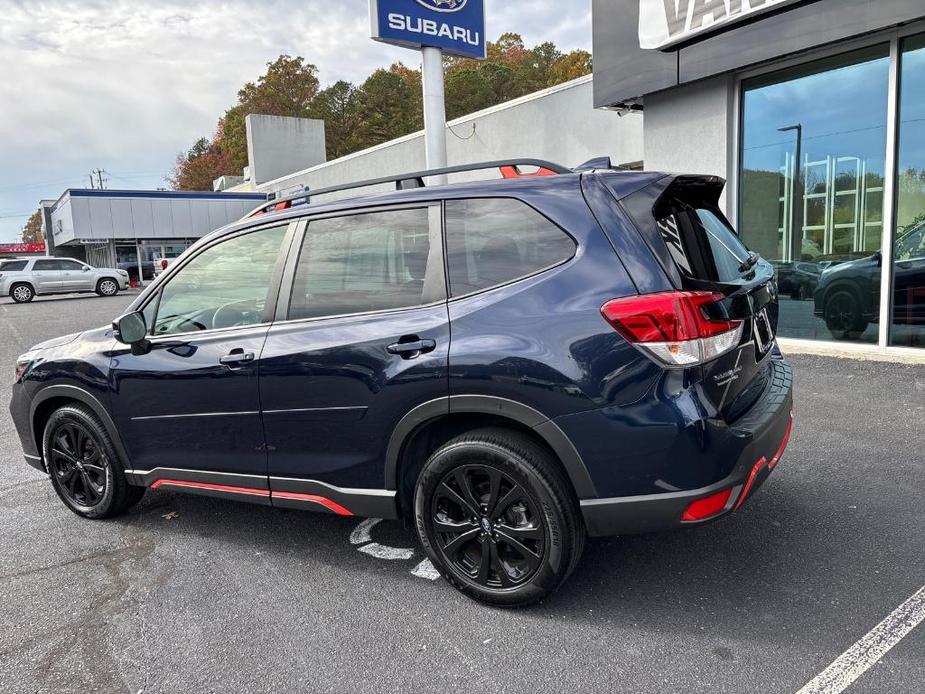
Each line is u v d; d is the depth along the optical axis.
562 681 2.26
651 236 2.41
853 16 6.31
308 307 3.00
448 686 2.27
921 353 6.56
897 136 6.66
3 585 3.09
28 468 4.94
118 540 3.55
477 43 11.70
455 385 2.54
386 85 57.50
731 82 7.85
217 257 3.31
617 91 8.76
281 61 65.25
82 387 3.61
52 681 2.38
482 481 2.68
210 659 2.47
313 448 2.96
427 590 2.91
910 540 3.10
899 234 6.78
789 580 2.81
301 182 25.33
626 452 2.33
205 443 3.26
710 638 2.45
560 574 2.53
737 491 2.36
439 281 2.71
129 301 22.52
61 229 36.41
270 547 3.40
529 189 2.65
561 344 2.39
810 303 7.64
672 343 2.27
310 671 2.38
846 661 2.27
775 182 7.75
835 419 4.97
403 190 2.91
